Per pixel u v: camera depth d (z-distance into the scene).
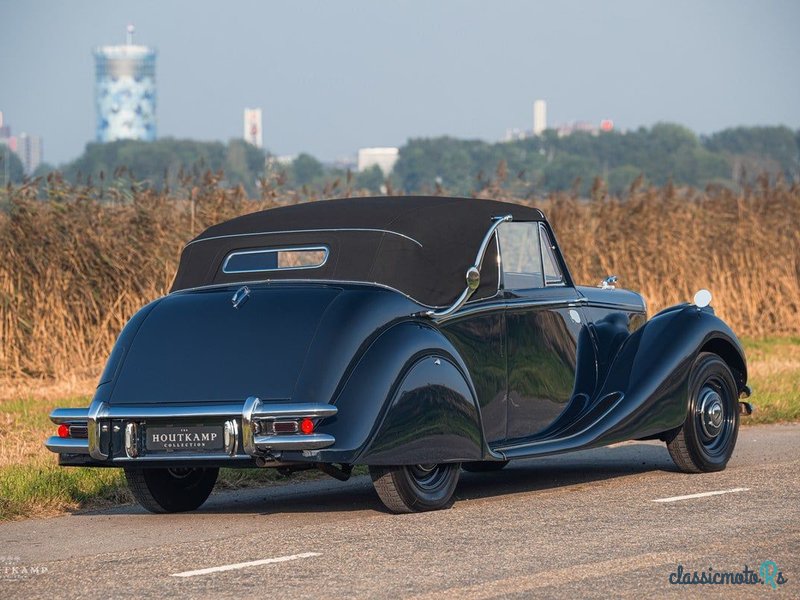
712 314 24.45
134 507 21.61
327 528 18.36
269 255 20.95
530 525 18.20
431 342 19.30
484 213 21.30
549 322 22.08
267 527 18.97
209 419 18.44
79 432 19.25
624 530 17.64
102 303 43.69
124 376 19.25
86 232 43.88
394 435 18.56
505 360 21.09
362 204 21.30
